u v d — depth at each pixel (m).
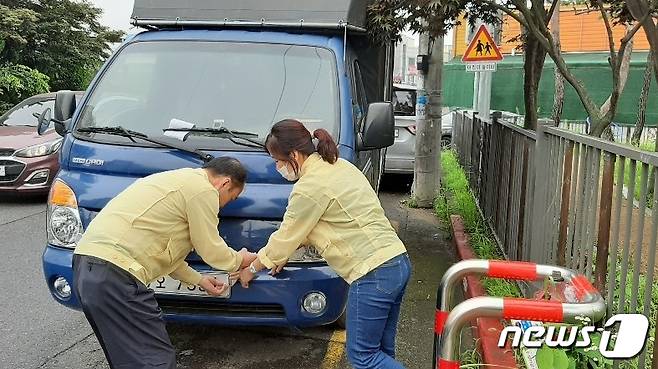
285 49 4.57
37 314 5.05
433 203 9.33
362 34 5.41
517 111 19.30
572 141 3.82
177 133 4.04
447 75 23.16
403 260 3.25
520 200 5.30
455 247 6.91
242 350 4.43
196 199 3.29
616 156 3.12
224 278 3.71
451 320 2.29
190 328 4.77
